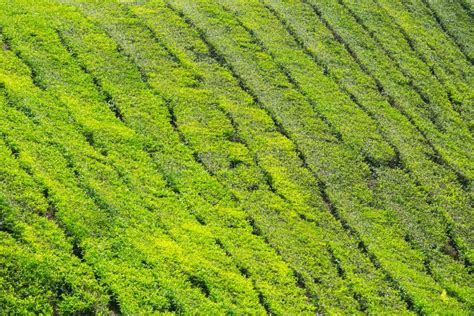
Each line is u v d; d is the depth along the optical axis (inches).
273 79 1710.1
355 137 1594.5
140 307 971.3
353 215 1376.7
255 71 1716.3
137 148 1354.6
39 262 951.6
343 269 1234.0
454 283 1294.3
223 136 1482.5
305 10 2036.2
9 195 1048.8
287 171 1435.8
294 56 1817.2
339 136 1590.8
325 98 1689.2
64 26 1646.2
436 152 1647.4
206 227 1217.4
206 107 1551.4
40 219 1034.7
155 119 1460.4
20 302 887.7
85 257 1008.9
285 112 1605.6
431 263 1326.3
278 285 1144.8
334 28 1987.0
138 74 1582.2
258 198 1344.7
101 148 1305.4
